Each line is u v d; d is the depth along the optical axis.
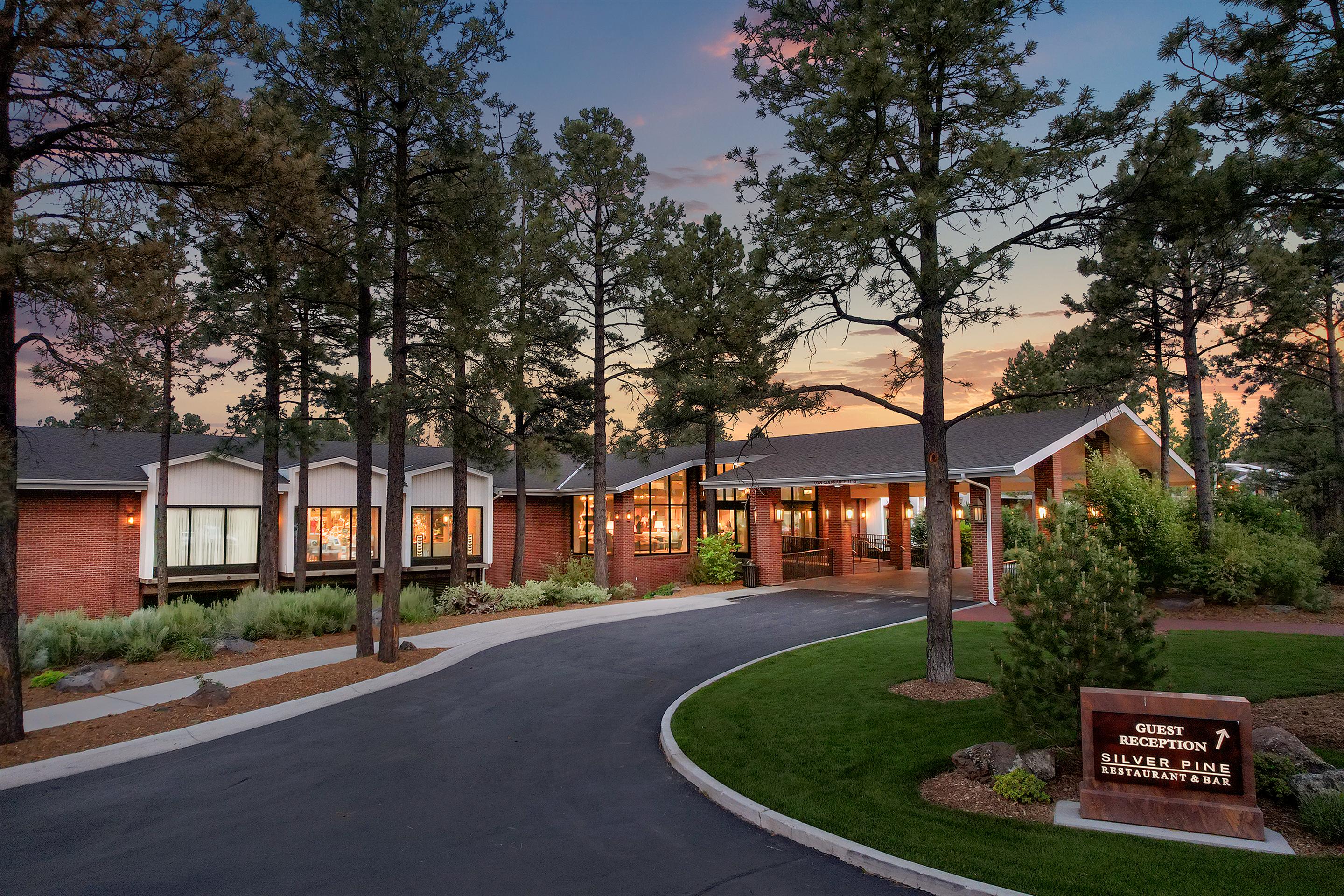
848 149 9.84
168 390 17.84
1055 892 5.02
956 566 29.28
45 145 9.56
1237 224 8.88
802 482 23.95
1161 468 24.47
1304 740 7.46
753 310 11.47
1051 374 34.38
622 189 24.00
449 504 28.89
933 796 6.84
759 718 9.48
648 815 6.83
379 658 13.54
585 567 27.09
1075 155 9.48
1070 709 6.84
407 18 12.55
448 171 13.61
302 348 19.47
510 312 21.59
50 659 13.57
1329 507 29.28
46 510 20.94
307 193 11.11
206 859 5.95
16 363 9.25
